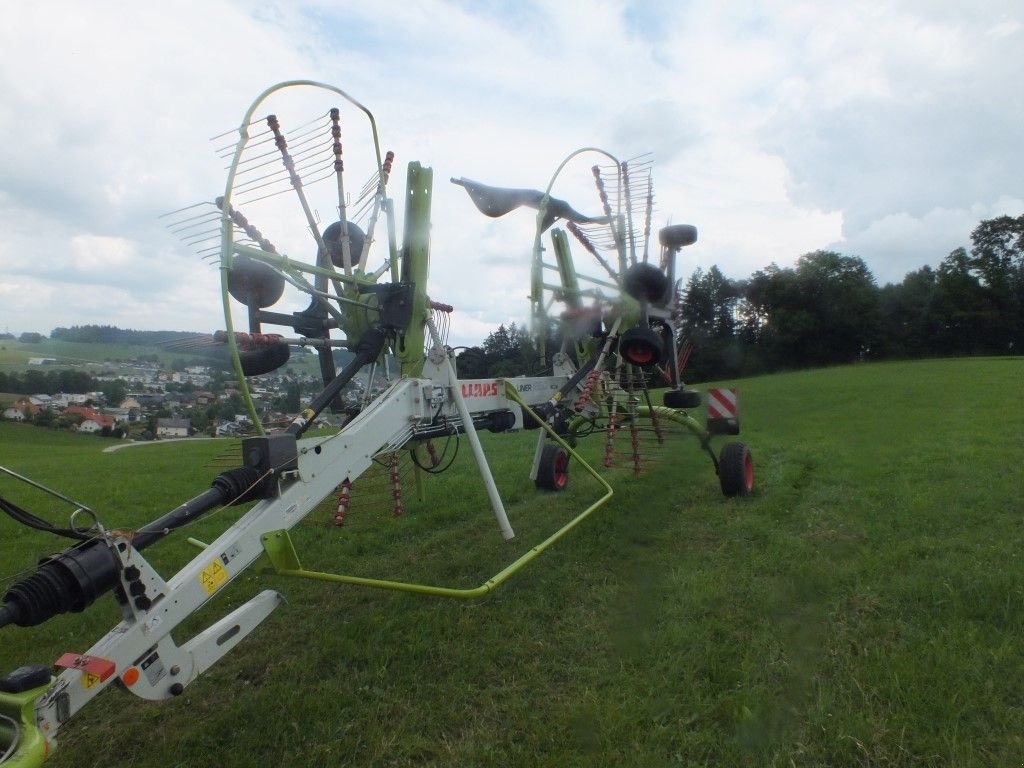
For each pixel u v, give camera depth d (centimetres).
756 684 338
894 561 482
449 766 295
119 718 350
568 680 362
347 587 513
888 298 3344
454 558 566
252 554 328
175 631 452
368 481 552
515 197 595
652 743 299
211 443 2073
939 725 294
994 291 4312
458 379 522
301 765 303
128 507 859
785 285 2975
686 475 809
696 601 439
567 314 641
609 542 583
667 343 713
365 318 462
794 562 496
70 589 253
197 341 397
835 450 962
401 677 372
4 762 206
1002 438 966
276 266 388
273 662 402
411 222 455
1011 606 396
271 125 410
